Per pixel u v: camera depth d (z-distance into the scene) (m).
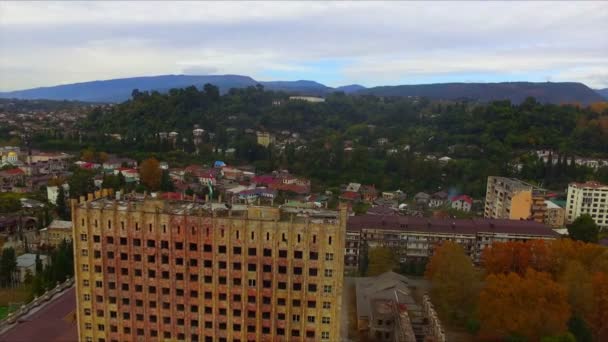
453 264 162.88
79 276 112.56
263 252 107.38
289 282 108.19
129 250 110.12
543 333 133.50
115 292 112.12
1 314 166.88
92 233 110.38
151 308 111.94
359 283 179.00
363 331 150.50
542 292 136.88
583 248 171.75
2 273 190.88
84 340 115.19
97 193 121.06
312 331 110.44
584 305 144.25
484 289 149.88
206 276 109.31
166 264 109.62
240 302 109.81
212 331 111.50
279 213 111.88
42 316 150.50
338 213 117.75
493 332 144.25
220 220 106.50
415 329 144.00
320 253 106.44
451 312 161.62
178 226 107.94
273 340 111.12
